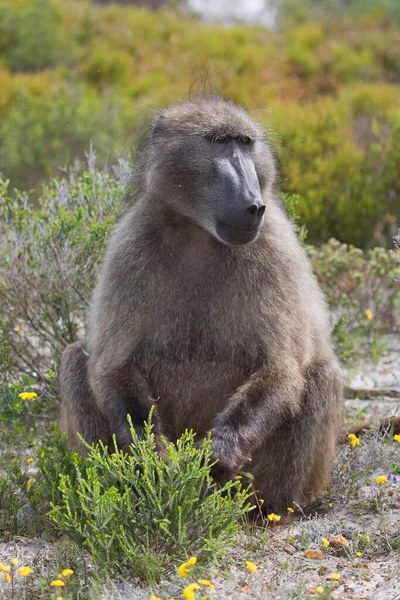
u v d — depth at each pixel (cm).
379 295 1364
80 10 3600
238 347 739
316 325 806
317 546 683
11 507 721
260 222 695
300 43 3509
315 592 574
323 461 794
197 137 722
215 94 844
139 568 602
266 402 714
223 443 694
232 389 751
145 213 749
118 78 3028
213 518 628
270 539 698
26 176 2017
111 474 639
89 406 795
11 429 985
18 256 1028
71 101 2233
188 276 730
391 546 671
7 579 589
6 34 3228
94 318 763
